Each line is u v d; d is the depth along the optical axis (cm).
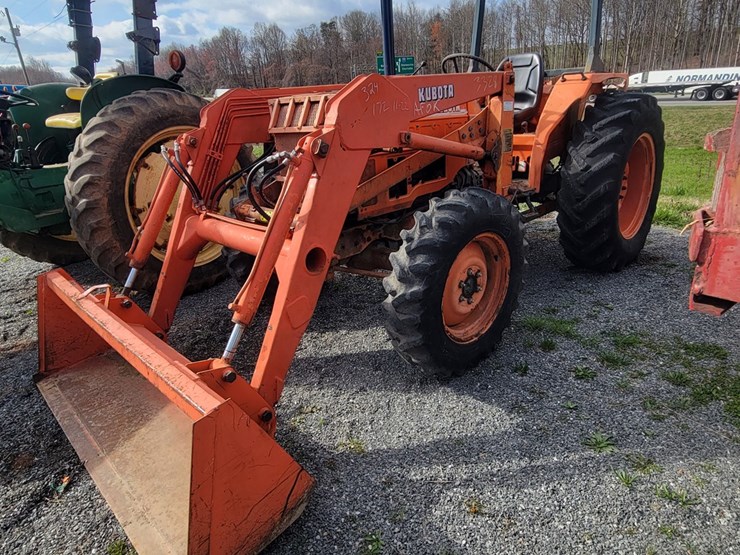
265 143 340
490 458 233
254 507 180
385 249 342
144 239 283
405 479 223
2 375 321
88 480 231
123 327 225
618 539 192
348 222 320
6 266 548
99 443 232
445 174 346
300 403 279
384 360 318
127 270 394
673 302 379
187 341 354
